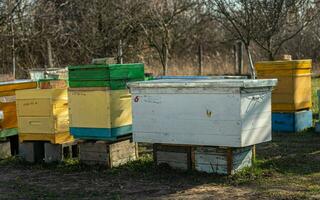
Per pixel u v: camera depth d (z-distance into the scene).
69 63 22.17
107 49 20.25
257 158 8.48
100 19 20.30
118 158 8.30
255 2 13.46
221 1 13.87
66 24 21.86
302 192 6.43
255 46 25.66
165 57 17.95
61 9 22.28
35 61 22.34
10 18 19.94
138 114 7.79
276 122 11.20
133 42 22.09
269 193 6.42
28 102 8.80
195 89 7.20
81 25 21.34
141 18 19.62
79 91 8.19
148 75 10.50
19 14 20.73
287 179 7.12
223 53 30.92
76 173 8.09
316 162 8.15
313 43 26.03
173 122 7.48
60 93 8.67
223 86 6.92
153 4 19.38
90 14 20.36
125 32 20.67
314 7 14.95
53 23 22.06
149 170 7.87
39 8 21.34
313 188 6.60
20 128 9.00
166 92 7.47
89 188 7.12
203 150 7.46
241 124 6.89
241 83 6.77
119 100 8.08
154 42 19.17
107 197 6.61
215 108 7.07
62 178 7.82
